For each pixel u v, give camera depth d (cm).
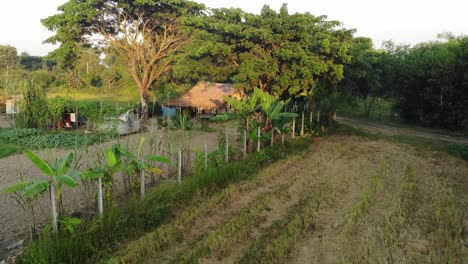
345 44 1664
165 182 1043
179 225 764
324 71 1767
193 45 1817
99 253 646
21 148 1659
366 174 1183
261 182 1080
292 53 1644
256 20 1736
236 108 1537
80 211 827
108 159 826
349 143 1808
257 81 1897
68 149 1669
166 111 3022
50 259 594
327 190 991
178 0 2662
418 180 1113
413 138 1992
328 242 690
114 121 1742
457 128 2414
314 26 1834
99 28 2828
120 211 764
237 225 752
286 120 1814
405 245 677
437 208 854
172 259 636
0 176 1205
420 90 2592
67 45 2691
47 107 2333
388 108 3875
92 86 5272
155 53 3094
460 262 618
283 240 682
